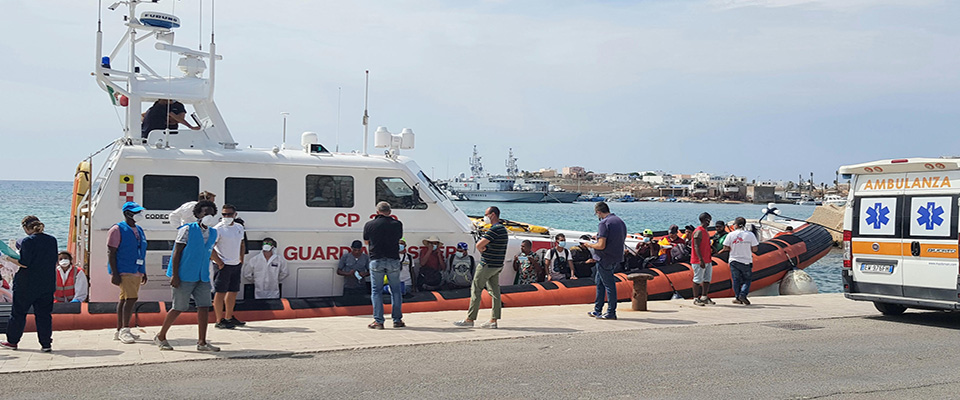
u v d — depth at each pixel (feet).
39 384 19.90
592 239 46.34
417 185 37.42
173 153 33.78
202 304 24.66
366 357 24.02
